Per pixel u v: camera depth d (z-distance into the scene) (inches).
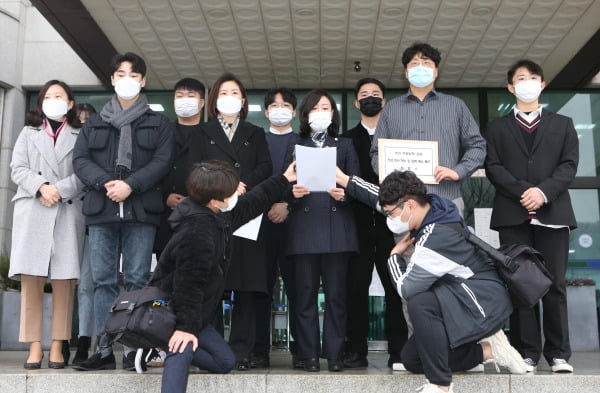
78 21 248.2
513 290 123.3
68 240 157.6
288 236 150.5
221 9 240.5
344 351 161.3
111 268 150.5
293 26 253.8
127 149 151.3
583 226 312.0
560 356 143.7
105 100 323.0
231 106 154.2
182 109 179.6
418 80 155.2
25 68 313.9
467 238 124.3
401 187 124.1
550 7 237.0
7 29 306.8
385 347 270.7
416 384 131.0
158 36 261.6
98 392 132.8
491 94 320.8
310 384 131.7
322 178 141.2
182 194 167.8
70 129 165.8
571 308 261.6
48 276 155.4
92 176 146.9
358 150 176.6
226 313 252.2
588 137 318.0
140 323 111.7
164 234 169.3
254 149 156.2
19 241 153.3
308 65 291.6
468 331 119.6
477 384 130.0
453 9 239.6
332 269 148.0
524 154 155.4
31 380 133.8
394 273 127.0
